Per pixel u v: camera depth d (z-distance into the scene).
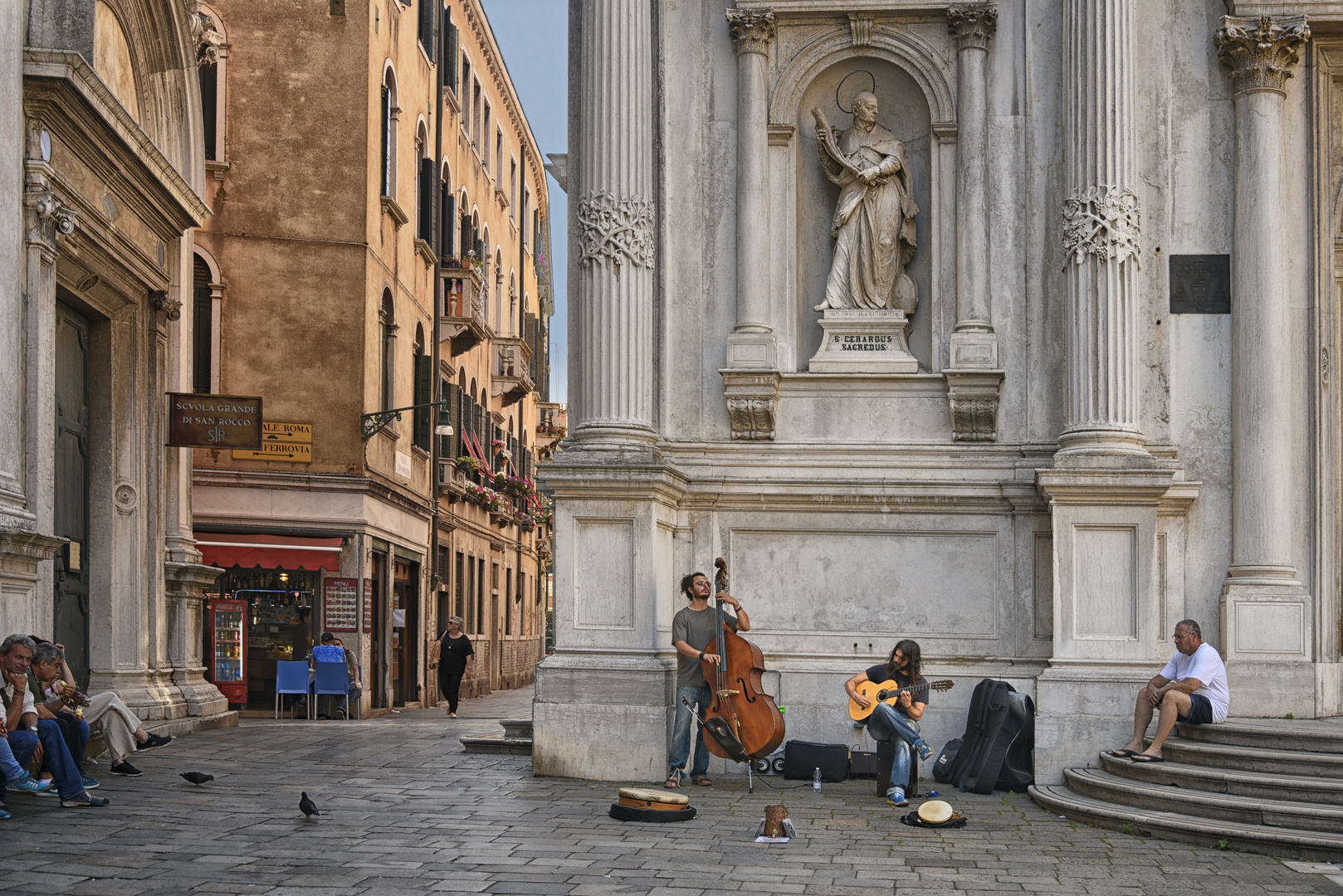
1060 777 12.73
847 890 7.98
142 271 17.81
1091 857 9.26
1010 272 14.40
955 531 14.17
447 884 7.88
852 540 14.31
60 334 16.72
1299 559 13.95
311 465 26.28
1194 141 14.33
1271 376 13.84
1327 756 10.81
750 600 14.37
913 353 14.84
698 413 14.66
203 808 10.76
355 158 26.75
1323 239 14.16
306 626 26.20
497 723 22.61
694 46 14.95
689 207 14.83
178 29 18.75
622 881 8.08
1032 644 13.94
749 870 8.50
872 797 12.04
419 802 11.27
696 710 12.50
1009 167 14.48
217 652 25.11
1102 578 13.08
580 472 13.33
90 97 14.63
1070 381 13.66
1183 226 14.27
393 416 26.69
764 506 14.38
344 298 26.62
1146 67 14.38
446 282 34.38
